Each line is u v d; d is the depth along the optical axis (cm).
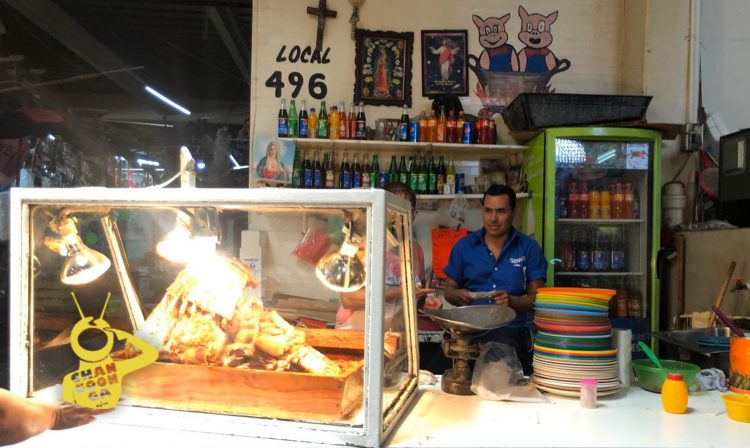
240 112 662
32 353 127
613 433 126
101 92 618
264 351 123
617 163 351
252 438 117
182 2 397
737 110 398
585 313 153
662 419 136
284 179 348
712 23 396
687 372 160
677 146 383
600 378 152
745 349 157
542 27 383
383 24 374
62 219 129
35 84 462
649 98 331
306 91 370
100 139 457
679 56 372
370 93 368
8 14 440
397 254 143
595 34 387
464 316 162
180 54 527
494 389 153
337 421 116
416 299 171
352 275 125
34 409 120
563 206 360
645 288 352
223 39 480
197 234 129
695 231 332
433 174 354
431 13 377
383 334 116
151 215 130
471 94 379
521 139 364
